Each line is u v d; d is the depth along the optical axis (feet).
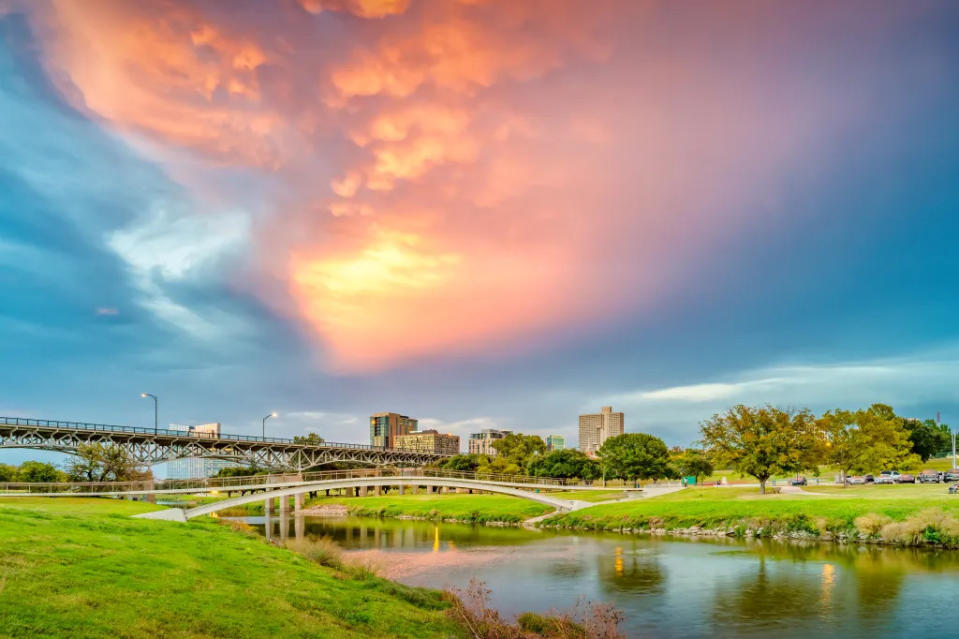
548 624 93.56
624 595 127.95
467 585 140.05
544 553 188.24
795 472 283.79
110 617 50.78
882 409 345.31
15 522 83.41
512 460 467.52
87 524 92.27
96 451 299.79
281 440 487.61
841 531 187.62
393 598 88.79
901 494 227.61
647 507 256.93
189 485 246.27
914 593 120.78
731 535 208.44
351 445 571.69
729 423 283.38
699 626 104.68
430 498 406.00
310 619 64.95
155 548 82.23
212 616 57.36
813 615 108.78
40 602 50.42
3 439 328.90
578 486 376.89
